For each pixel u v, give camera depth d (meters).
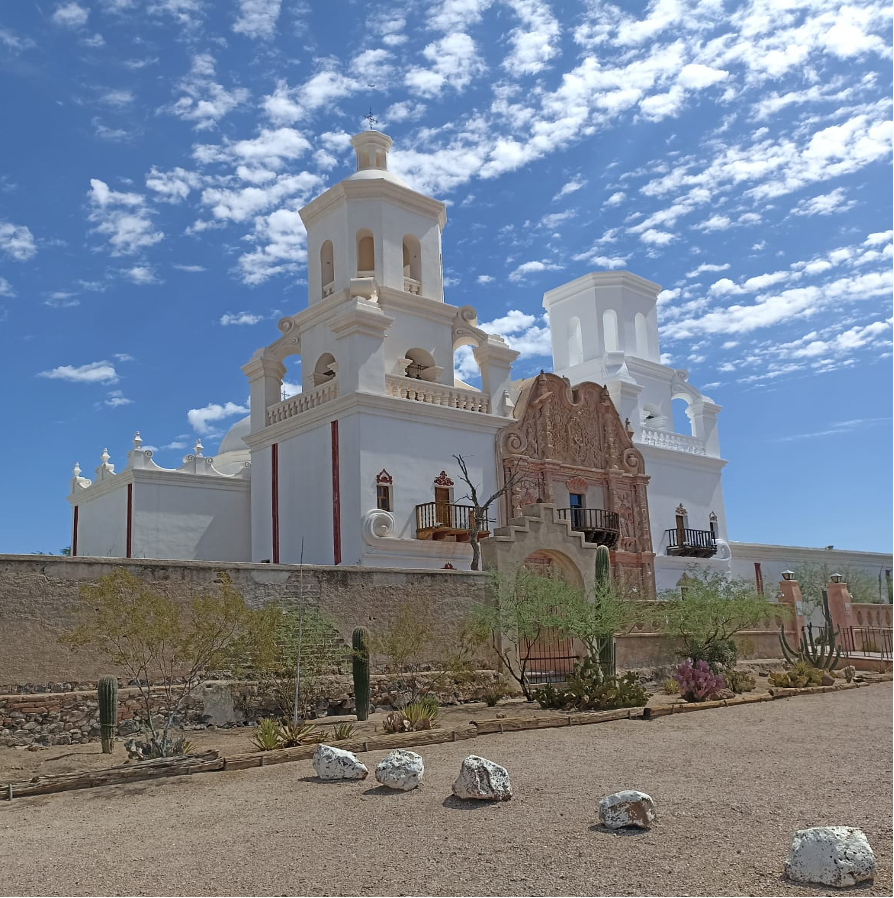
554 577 22.70
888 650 36.22
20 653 14.92
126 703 15.71
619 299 42.81
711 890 6.23
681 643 25.98
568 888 6.21
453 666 20.12
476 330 33.12
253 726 16.92
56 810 9.84
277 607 16.95
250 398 33.88
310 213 34.12
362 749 13.64
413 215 33.59
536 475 32.81
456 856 7.09
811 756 12.52
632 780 10.62
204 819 8.91
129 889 6.43
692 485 40.12
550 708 19.20
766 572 44.78
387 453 28.50
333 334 31.27
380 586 19.92
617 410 37.47
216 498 33.25
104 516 33.56
